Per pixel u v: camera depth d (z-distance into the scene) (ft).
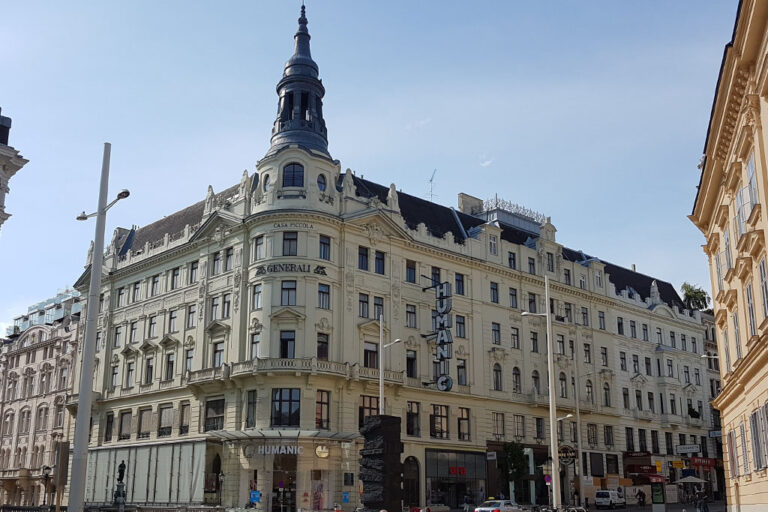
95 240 75.15
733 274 96.22
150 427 210.18
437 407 203.82
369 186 216.95
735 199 92.63
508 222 255.29
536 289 241.14
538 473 221.25
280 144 197.57
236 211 199.31
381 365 166.30
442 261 215.51
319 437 171.32
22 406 294.25
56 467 68.59
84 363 71.56
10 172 121.08
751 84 72.02
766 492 83.46
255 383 179.42
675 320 301.02
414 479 192.34
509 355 225.97
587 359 252.62
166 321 216.13
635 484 252.21
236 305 192.13
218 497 185.26
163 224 245.65
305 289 182.09
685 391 292.61
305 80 205.36
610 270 292.40
